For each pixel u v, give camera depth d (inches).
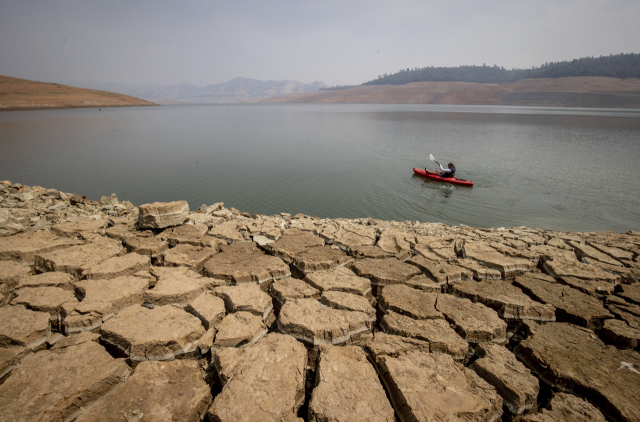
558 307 209.3
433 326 182.2
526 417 136.9
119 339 161.3
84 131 1647.4
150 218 292.7
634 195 719.7
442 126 2190.0
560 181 824.9
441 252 275.6
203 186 724.0
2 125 1871.3
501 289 226.1
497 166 977.5
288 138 1487.5
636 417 136.0
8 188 466.9
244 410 124.6
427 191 736.3
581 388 153.3
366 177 828.0
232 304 189.3
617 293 235.1
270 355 152.2
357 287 211.0
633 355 171.2
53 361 145.4
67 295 193.9
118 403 129.5
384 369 152.2
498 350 171.2
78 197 466.9
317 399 131.0
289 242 284.0
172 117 2903.5
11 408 125.0
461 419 127.4
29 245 245.8
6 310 178.9
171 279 211.2
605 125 2314.2
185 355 163.0
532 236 368.8
